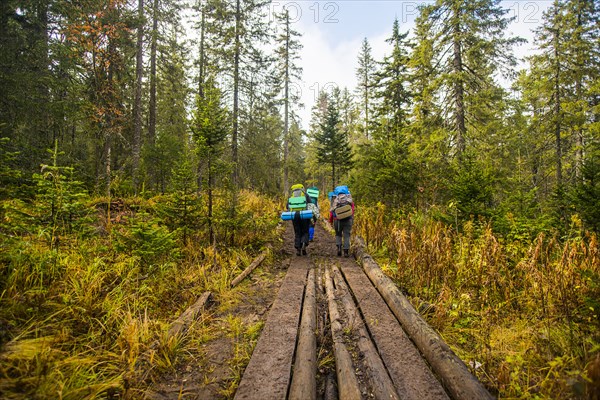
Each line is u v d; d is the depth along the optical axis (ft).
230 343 10.66
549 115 62.44
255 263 20.01
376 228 26.32
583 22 60.18
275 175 82.28
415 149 41.47
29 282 10.98
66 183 15.52
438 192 34.09
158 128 64.44
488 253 15.17
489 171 28.12
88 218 16.72
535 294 12.56
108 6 34.14
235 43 58.29
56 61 30.30
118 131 36.68
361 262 20.52
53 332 9.16
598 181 23.72
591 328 9.77
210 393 8.00
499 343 10.32
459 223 24.95
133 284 13.24
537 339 9.98
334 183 85.51
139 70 46.11
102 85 34.71
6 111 27.32
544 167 71.82
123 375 7.95
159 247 15.81
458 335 11.25
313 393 7.63
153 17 48.65
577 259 14.60
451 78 42.19
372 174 40.27
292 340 10.34
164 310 12.55
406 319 11.37
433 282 15.15
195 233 21.47
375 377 8.07
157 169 42.78
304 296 14.96
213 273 16.65
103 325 9.91
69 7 30.60
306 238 24.04
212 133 20.86
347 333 10.83
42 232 13.01
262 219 28.63
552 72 61.05
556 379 7.38
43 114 29.78
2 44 27.43
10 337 8.19
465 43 42.88
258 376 8.30
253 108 69.56
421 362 8.96
